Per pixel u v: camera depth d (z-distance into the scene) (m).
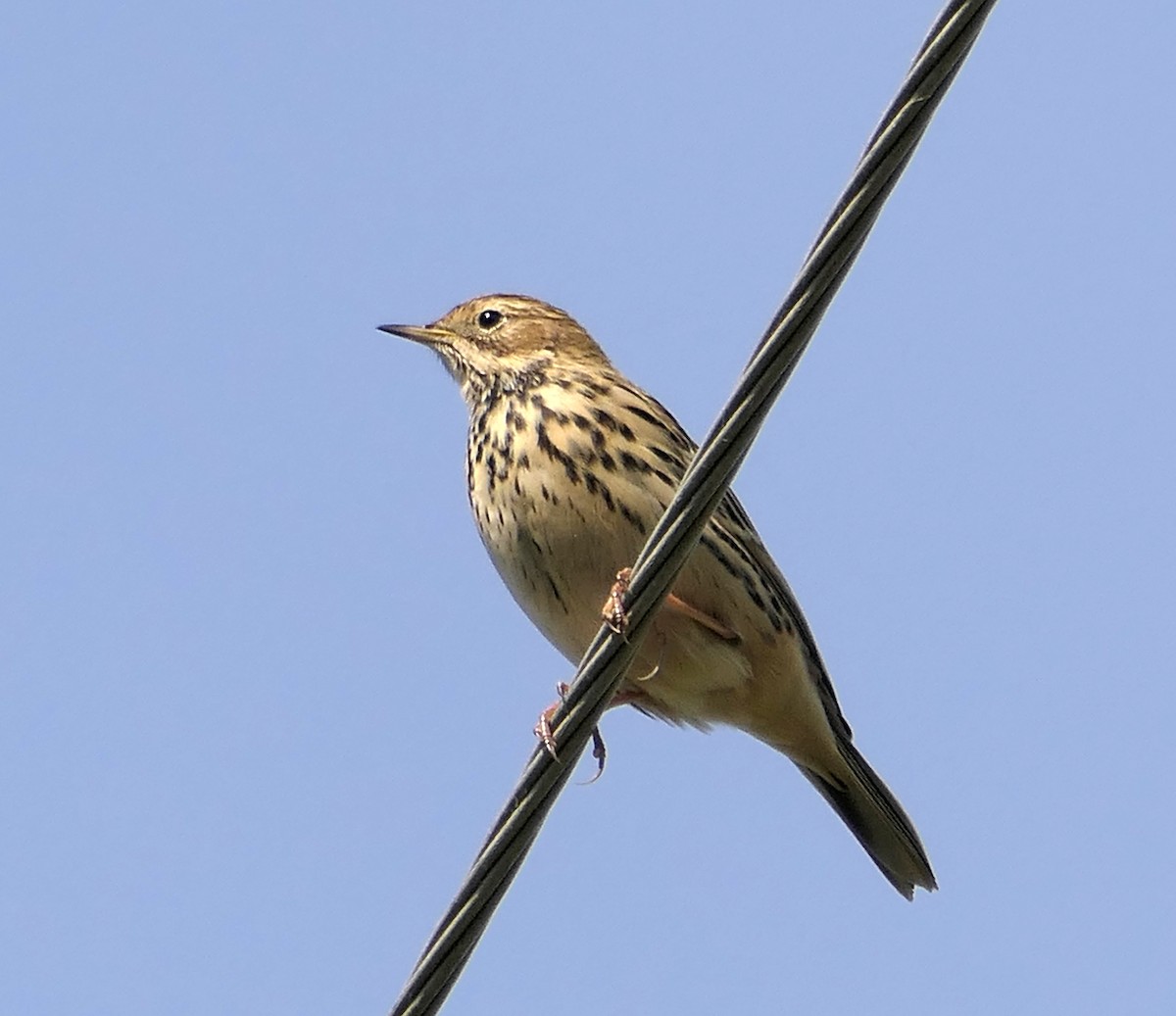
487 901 10.88
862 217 9.61
